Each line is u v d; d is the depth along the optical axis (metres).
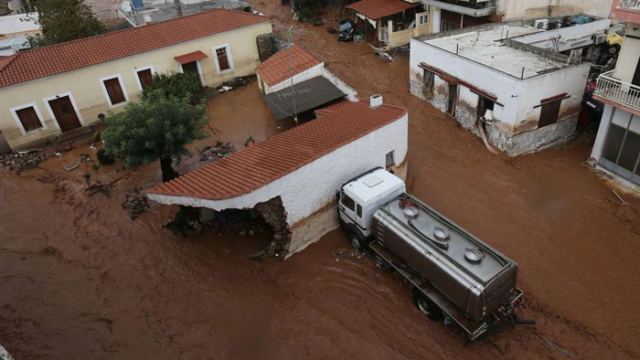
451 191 18.83
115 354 12.73
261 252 15.55
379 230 14.02
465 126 23.61
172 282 15.00
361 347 12.44
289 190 14.46
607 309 13.21
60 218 18.83
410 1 34.66
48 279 15.61
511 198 18.27
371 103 18.67
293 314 13.55
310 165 14.60
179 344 12.90
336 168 15.54
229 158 17.00
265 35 31.62
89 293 14.87
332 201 16.06
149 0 39.41
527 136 20.83
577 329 12.63
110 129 18.67
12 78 24.09
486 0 27.97
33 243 17.48
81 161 23.34
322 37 39.19
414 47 26.08
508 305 11.96
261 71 27.59
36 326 13.80
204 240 16.61
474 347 12.23
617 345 12.15
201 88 30.09
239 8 37.44
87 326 13.68
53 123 25.91
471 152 21.59
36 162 23.50
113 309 14.18
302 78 25.69
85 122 27.09
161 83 27.66
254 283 14.70
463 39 26.00
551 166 20.28
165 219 17.98
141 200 19.34
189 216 16.98
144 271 15.57
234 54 31.09
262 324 13.33
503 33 26.41
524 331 12.63
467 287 11.12
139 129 18.00
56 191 20.84
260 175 14.45
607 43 24.56
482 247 12.16
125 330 13.45
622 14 16.31
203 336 13.09
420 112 25.64
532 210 17.53
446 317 12.27
